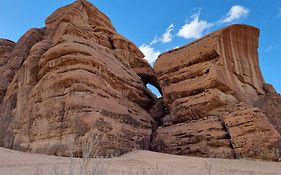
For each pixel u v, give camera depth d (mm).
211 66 28969
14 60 37125
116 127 24984
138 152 24219
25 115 28609
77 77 26188
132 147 25562
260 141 22281
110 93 29156
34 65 31844
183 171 15586
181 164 18422
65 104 24938
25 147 26016
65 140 23188
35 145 25141
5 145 28562
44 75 29297
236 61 30797
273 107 28875
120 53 40906
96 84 27297
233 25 31422
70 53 28500
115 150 23312
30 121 27531
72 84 25984
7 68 36562
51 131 24656
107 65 31141
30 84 30922
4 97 33719
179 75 31500
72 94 25406
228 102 27344
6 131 29734
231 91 28125
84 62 28203
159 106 34969
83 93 25469
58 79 26844
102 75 29438
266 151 21781
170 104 31422
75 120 23531
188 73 30750
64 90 26156
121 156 22938
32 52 33281
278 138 22188
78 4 40250
